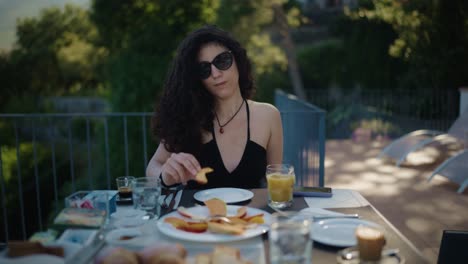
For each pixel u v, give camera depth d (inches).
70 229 46.8
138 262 39.5
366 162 235.1
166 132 78.9
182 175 61.3
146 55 338.0
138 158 335.9
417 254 44.1
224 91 75.5
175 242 46.9
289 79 518.0
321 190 65.9
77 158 481.7
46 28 568.4
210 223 48.1
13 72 569.6
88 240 45.1
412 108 385.1
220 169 77.0
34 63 573.6
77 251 42.3
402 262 40.7
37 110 574.6
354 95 411.2
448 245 62.3
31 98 579.5
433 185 184.1
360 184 191.9
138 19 346.9
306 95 472.7
